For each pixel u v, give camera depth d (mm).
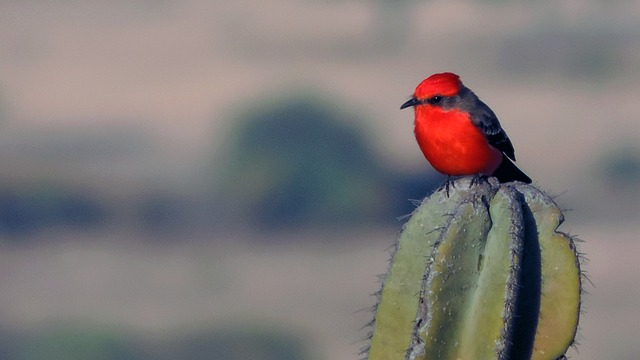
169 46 71312
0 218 39531
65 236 38438
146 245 37344
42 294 31922
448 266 7035
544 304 7273
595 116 53719
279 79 62812
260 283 32688
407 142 46656
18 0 80438
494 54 66000
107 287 32375
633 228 37156
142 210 40719
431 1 75250
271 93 51875
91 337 26328
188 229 38156
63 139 52156
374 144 41688
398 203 39000
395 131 48625
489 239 7090
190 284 32656
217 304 30000
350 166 38438
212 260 34875
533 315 7277
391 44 69812
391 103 56219
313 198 37812
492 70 63375
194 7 79875
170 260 35656
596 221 38531
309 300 30578
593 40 65812
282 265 34406
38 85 63062
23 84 63031
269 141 38531
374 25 73062
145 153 49375
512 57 65375
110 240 37844
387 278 7340
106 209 40594
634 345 26406
